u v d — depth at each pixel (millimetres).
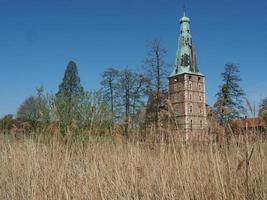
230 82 25922
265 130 4492
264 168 4152
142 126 5977
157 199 4562
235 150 4422
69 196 5012
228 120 4715
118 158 5398
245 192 3959
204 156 4551
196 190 4227
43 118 9750
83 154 6445
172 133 5117
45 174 5539
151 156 5211
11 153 6586
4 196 5672
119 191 4730
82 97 9719
